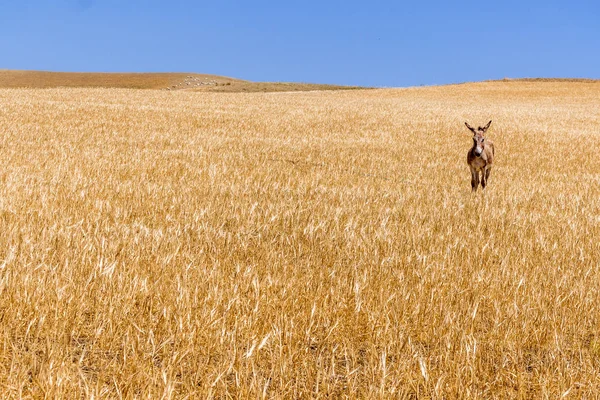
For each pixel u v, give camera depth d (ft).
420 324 20.10
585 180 71.00
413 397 16.01
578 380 17.02
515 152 96.68
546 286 24.59
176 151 74.33
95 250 25.90
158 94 195.62
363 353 18.72
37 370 15.98
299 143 92.99
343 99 211.61
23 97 155.53
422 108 172.45
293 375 16.66
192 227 32.30
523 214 42.37
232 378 16.58
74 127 96.27
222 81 408.87
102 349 17.62
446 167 77.82
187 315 18.98
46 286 21.01
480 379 16.79
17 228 29.01
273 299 21.22
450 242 31.68
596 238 35.29
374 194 49.42
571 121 146.00
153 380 15.17
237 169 61.41
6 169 52.24
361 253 28.43
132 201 40.01
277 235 31.83
